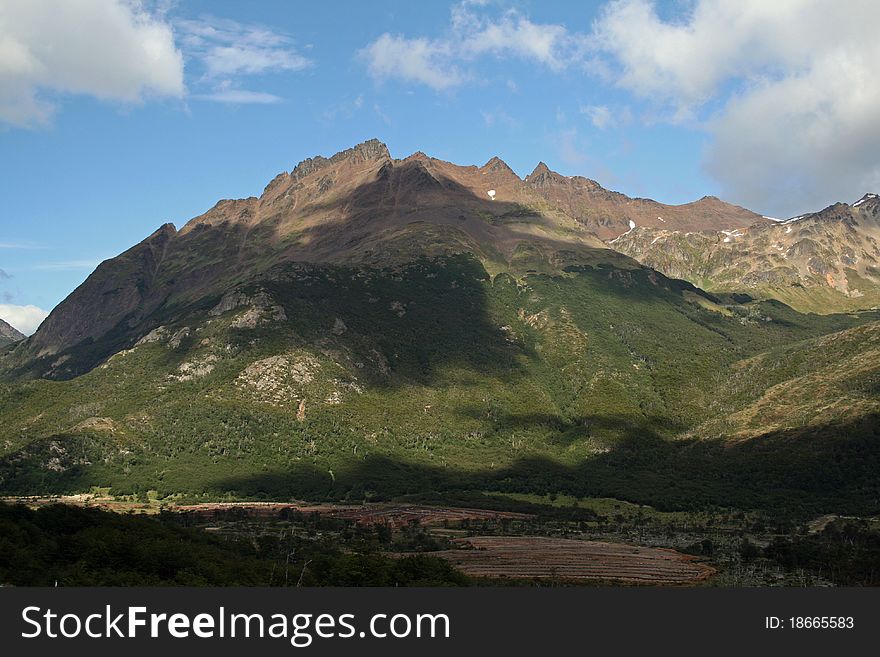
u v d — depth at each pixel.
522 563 178.00
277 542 181.00
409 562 145.25
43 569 120.38
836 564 170.25
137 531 150.38
